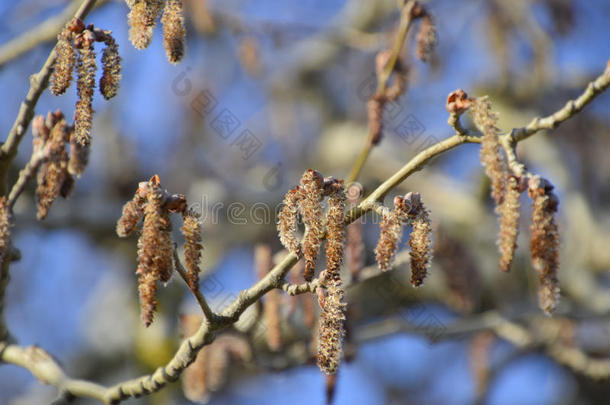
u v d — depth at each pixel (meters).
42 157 3.86
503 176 3.16
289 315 5.12
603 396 10.45
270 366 5.27
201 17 8.20
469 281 6.52
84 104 3.33
